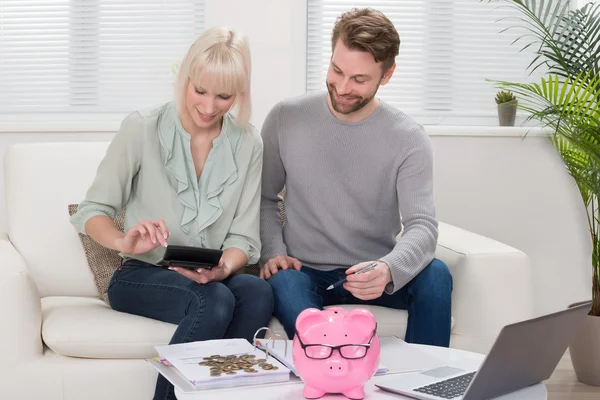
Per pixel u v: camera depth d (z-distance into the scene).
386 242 2.33
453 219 3.23
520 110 3.35
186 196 2.14
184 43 3.27
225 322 1.92
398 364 1.59
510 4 3.35
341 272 2.28
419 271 2.07
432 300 2.06
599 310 2.78
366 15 2.10
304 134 2.27
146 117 2.14
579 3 3.36
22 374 1.93
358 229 2.28
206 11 3.15
